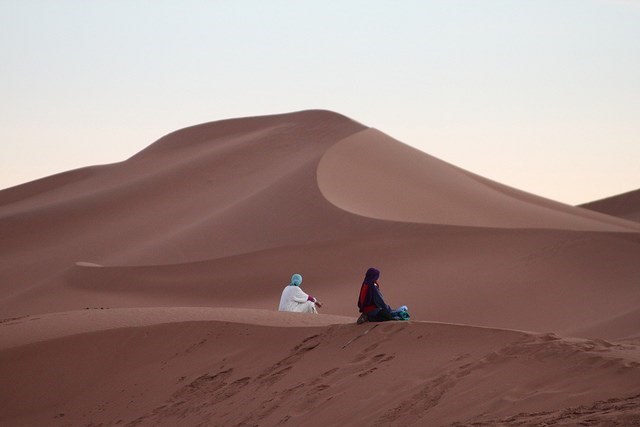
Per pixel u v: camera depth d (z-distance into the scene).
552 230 69.38
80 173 151.25
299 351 22.77
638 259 62.84
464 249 69.94
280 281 72.88
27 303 78.25
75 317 33.22
